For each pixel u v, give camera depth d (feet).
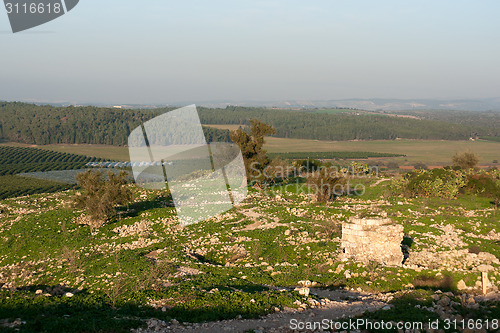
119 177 138.51
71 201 135.33
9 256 106.52
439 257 88.63
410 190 175.42
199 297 63.41
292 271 82.69
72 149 497.05
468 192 169.78
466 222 117.08
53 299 62.75
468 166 214.28
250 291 68.95
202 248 102.01
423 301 61.62
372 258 83.87
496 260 84.02
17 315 53.67
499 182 167.84
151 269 79.46
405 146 622.95
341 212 132.87
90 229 122.83
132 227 123.03
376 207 142.61
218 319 56.49
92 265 90.48
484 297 64.44
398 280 74.28
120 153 447.01
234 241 107.04
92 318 54.03
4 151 472.44
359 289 72.38
